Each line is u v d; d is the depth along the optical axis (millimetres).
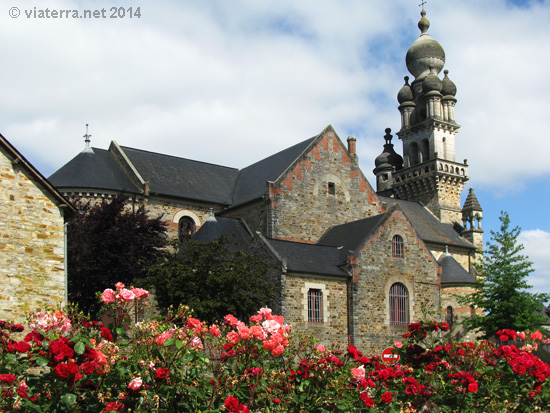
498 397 15352
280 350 12898
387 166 89438
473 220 72312
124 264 38719
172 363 12625
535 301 45312
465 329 52062
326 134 51906
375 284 43750
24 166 23875
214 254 36344
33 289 23422
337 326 41875
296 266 41156
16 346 11102
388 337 43469
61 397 10719
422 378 15711
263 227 48250
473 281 53562
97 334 12820
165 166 53781
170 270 35344
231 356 13555
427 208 78938
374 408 14531
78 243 38062
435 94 82812
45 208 24234
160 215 46219
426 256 46906
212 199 53000
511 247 46781
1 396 10609
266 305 37812
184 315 14883
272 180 50250
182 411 12445
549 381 15977
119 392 12078
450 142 82438
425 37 89438
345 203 51781
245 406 12289
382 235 44906
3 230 23250
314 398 14398
